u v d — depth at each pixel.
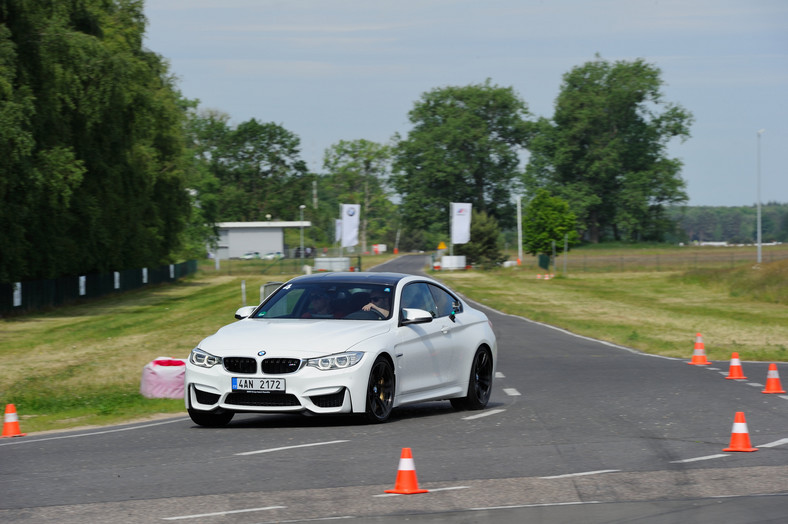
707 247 157.50
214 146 171.00
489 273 98.12
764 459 9.70
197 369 11.48
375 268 111.62
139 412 14.17
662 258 124.25
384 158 196.12
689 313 45.28
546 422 12.32
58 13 51.56
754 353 24.84
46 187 48.31
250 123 170.88
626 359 22.67
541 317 40.06
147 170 69.69
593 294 62.16
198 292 68.25
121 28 72.94
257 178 171.75
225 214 166.50
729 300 56.06
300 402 11.05
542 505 7.63
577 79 149.62
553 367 20.59
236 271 113.56
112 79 51.16
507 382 17.55
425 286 13.41
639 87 145.50
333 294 12.71
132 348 27.77
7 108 43.50
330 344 11.33
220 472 8.98
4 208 46.31
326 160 196.25
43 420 13.82
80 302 59.19
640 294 62.19
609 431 11.55
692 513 7.36
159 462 9.55
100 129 58.03
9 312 47.81
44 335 35.41
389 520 7.15
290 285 13.09
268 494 8.02
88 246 60.62
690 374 18.95
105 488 8.31
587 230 157.38
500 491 8.14
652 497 7.93
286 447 10.30
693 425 12.05
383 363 11.74
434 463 9.41
